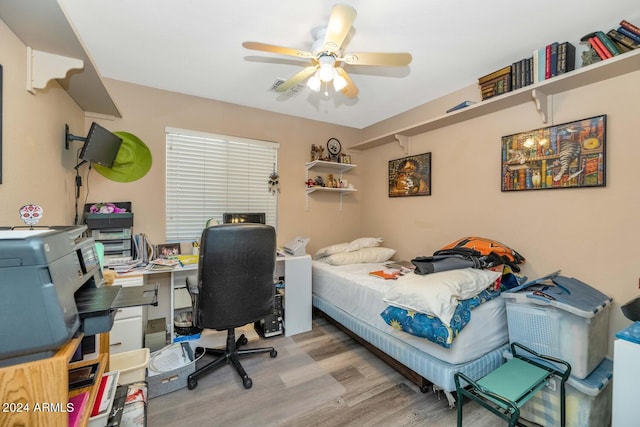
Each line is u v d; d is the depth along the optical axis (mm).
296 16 1679
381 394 1869
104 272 1615
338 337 2719
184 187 2879
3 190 1265
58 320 733
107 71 2391
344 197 3902
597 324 1574
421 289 1688
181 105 2830
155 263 2367
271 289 2105
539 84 1901
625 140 1736
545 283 1781
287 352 2424
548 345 1567
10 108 1320
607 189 1806
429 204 3039
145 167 2688
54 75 1556
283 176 3428
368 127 3896
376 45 1969
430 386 1905
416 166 3178
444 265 1936
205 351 2316
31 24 1297
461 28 1782
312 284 3121
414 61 2189
